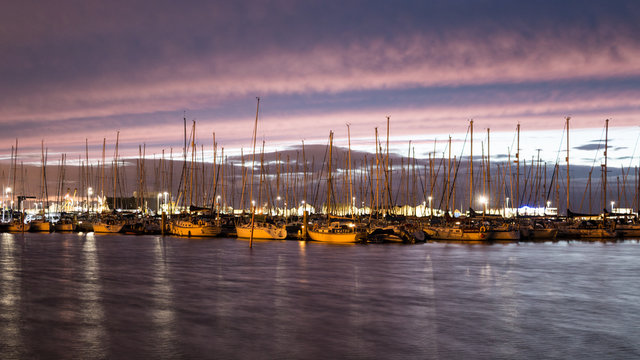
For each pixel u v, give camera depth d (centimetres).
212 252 5925
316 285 3428
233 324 2328
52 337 2114
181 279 3712
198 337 2111
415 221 9094
